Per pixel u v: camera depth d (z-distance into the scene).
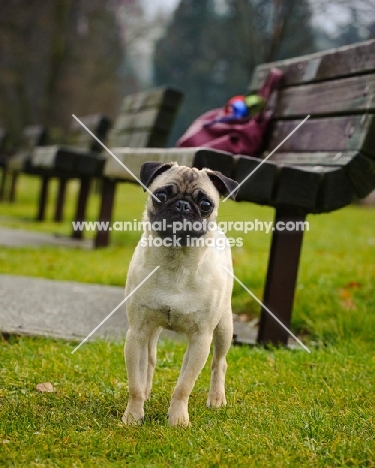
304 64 8.01
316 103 7.52
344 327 7.49
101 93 50.97
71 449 4.22
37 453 4.14
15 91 47.16
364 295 8.63
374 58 6.78
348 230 16.55
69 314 7.63
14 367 5.73
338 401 5.24
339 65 7.30
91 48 46.62
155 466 3.97
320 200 6.55
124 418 4.78
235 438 4.36
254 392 5.49
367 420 4.76
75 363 5.94
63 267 10.34
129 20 47.34
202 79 55.69
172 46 57.75
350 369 6.11
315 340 7.46
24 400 5.04
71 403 5.05
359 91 6.85
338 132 6.96
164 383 5.70
